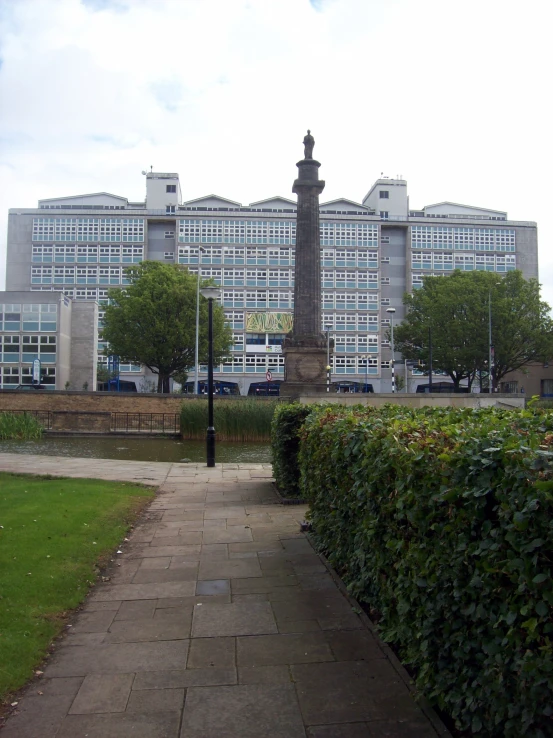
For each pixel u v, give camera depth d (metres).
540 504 3.12
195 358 54.59
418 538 4.73
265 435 35.12
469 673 3.83
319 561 8.48
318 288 34.81
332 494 8.01
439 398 31.50
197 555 8.94
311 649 5.52
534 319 59.28
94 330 72.25
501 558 3.51
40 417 40.00
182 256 84.25
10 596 6.60
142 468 19.50
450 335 59.88
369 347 84.00
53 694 4.72
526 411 5.34
